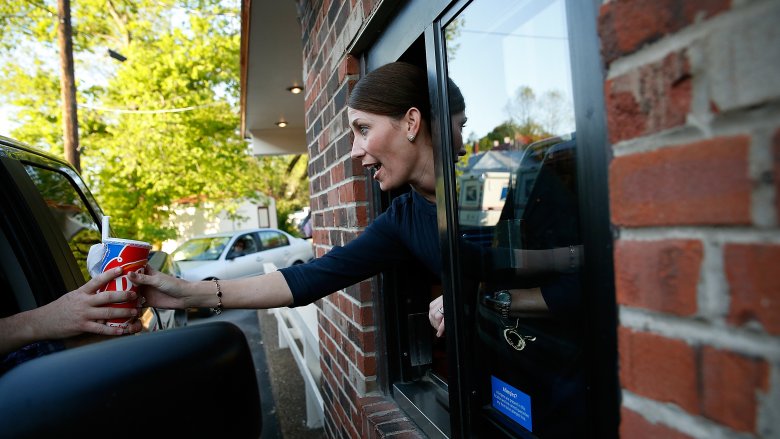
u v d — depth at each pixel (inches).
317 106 99.7
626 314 23.8
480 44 44.2
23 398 24.2
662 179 21.2
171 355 26.1
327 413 109.1
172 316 119.3
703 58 19.2
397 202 60.0
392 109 50.1
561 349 36.6
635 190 22.6
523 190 40.5
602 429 30.0
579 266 33.6
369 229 59.1
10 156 55.2
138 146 447.8
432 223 54.7
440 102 48.6
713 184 19.1
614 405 28.9
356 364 80.9
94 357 25.4
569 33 31.1
